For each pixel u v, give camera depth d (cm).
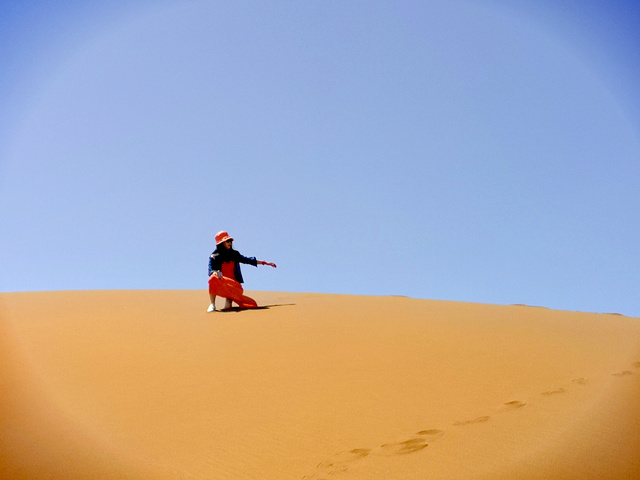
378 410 559
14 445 498
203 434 517
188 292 1590
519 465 444
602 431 500
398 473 437
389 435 502
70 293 1511
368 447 480
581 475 427
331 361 728
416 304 1232
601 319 1041
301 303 1276
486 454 463
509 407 558
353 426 523
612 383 621
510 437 493
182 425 538
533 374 659
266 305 1264
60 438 512
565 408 553
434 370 679
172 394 620
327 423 531
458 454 464
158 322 1030
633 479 420
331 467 448
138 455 479
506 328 922
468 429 511
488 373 664
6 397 608
